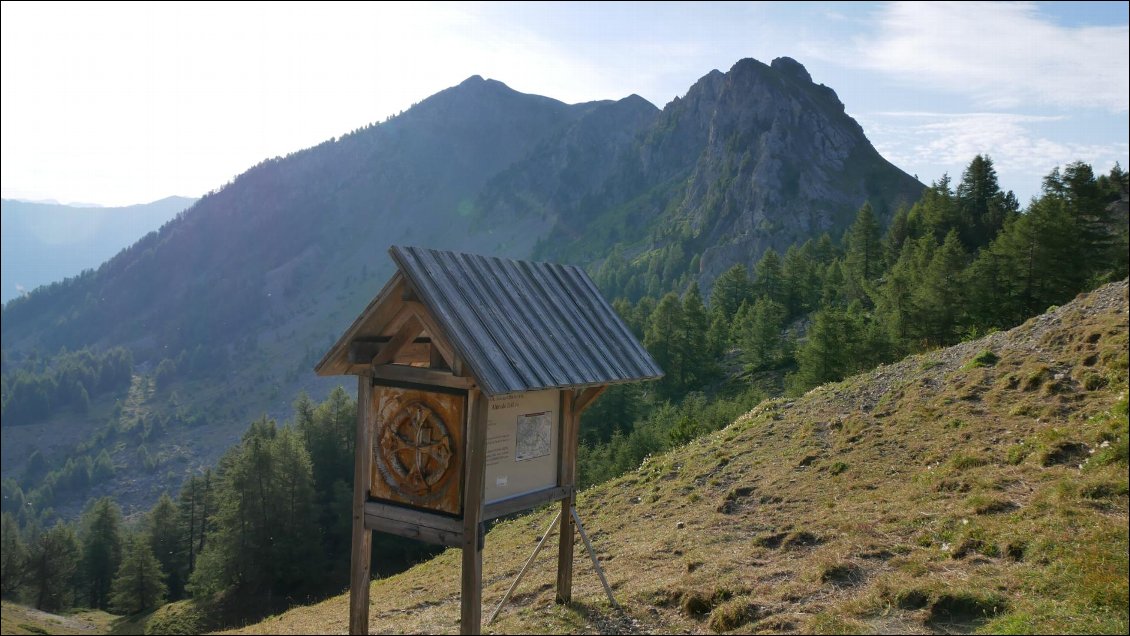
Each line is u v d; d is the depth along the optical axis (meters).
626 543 17.88
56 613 71.88
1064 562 10.38
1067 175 69.75
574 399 11.26
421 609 14.35
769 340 74.62
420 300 9.09
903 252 79.12
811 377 54.06
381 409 9.88
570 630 10.84
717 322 86.56
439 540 9.32
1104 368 18.73
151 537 78.50
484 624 11.48
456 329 8.91
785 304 90.94
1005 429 18.05
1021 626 8.94
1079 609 9.12
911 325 56.12
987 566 11.06
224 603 59.12
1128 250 58.09
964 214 89.44
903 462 18.39
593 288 12.52
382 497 9.88
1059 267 51.69
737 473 22.00
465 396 9.17
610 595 11.90
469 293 9.73
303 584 61.78
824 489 18.19
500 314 9.91
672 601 11.93
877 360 53.38
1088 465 13.75
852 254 89.94
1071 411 17.58
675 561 14.82
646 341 83.31
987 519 12.80
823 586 11.41
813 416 25.19
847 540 13.44
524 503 10.21
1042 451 15.16
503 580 15.73
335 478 77.31
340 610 17.05
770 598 11.27
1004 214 89.31
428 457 9.41
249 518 60.78
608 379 10.62
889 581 10.94
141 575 66.69
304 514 62.56
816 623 9.95
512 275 10.98
